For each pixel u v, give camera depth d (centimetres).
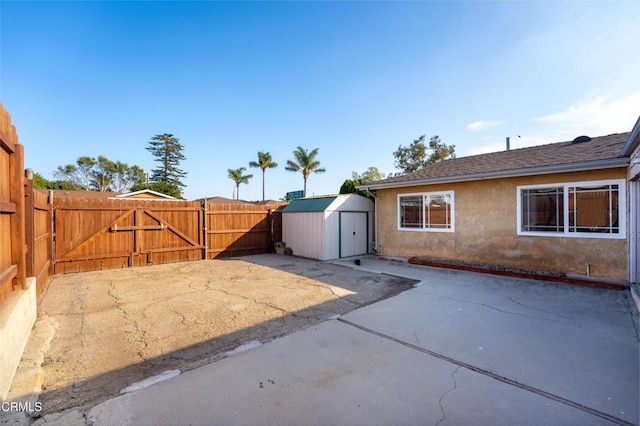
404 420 224
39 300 567
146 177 5372
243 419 225
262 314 483
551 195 735
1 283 284
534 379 283
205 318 465
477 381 280
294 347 357
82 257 858
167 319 462
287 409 238
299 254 1178
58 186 4353
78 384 279
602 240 661
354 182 1579
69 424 219
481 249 848
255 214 1228
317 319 458
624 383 276
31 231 463
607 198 659
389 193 1073
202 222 1093
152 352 347
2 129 308
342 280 733
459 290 626
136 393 261
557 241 721
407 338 383
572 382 278
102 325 437
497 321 443
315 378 286
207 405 243
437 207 948
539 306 514
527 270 743
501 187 810
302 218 1162
